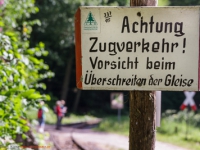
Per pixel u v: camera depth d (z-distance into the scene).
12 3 8.43
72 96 45.53
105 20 3.01
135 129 3.20
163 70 3.00
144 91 3.16
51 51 34.84
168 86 3.00
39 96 4.34
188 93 17.58
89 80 3.05
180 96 38.72
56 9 30.98
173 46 2.98
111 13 3.00
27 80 5.89
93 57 3.04
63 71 43.59
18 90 4.41
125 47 3.01
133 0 3.21
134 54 3.01
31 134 7.76
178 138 16.53
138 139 3.19
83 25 3.02
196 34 2.96
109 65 3.03
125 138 18.75
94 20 3.01
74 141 17.45
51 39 35.53
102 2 31.72
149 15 2.98
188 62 2.98
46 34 33.81
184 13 2.96
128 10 2.99
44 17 31.41
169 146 14.58
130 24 3.00
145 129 3.17
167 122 20.02
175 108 38.81
